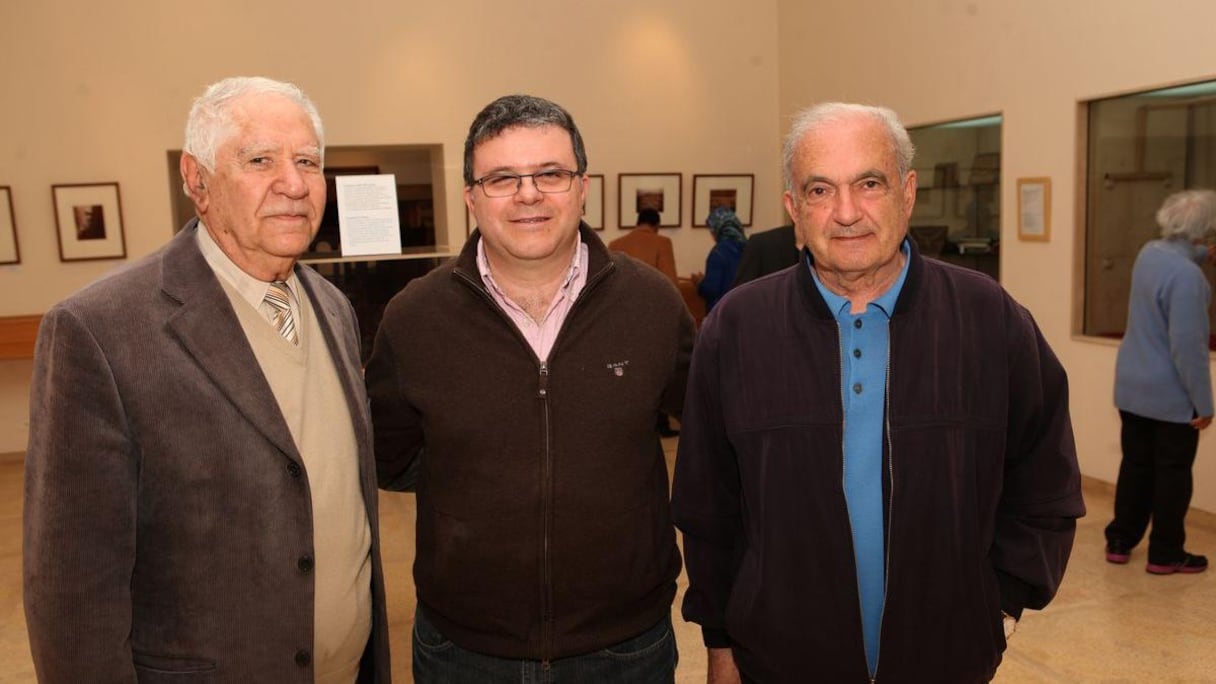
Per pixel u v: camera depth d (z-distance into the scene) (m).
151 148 6.70
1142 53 4.63
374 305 3.00
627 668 1.85
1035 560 1.63
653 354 1.84
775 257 4.18
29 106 6.48
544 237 1.74
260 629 1.51
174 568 1.48
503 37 7.35
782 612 1.59
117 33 6.58
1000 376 1.57
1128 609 3.66
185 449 1.46
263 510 1.50
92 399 1.40
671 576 1.93
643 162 7.79
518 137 1.72
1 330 6.27
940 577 1.54
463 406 1.77
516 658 1.80
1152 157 4.67
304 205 1.55
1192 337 3.72
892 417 1.55
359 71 7.05
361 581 1.70
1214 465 4.46
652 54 7.74
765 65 8.04
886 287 1.61
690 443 1.77
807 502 1.58
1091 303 5.14
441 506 1.82
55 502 1.38
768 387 1.62
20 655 3.53
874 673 1.58
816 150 1.54
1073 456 1.66
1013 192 5.54
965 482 1.54
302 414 1.61
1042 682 3.13
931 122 6.20
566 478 1.76
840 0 7.11
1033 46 5.31
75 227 6.62
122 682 1.43
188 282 1.51
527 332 1.83
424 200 8.12
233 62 6.80
